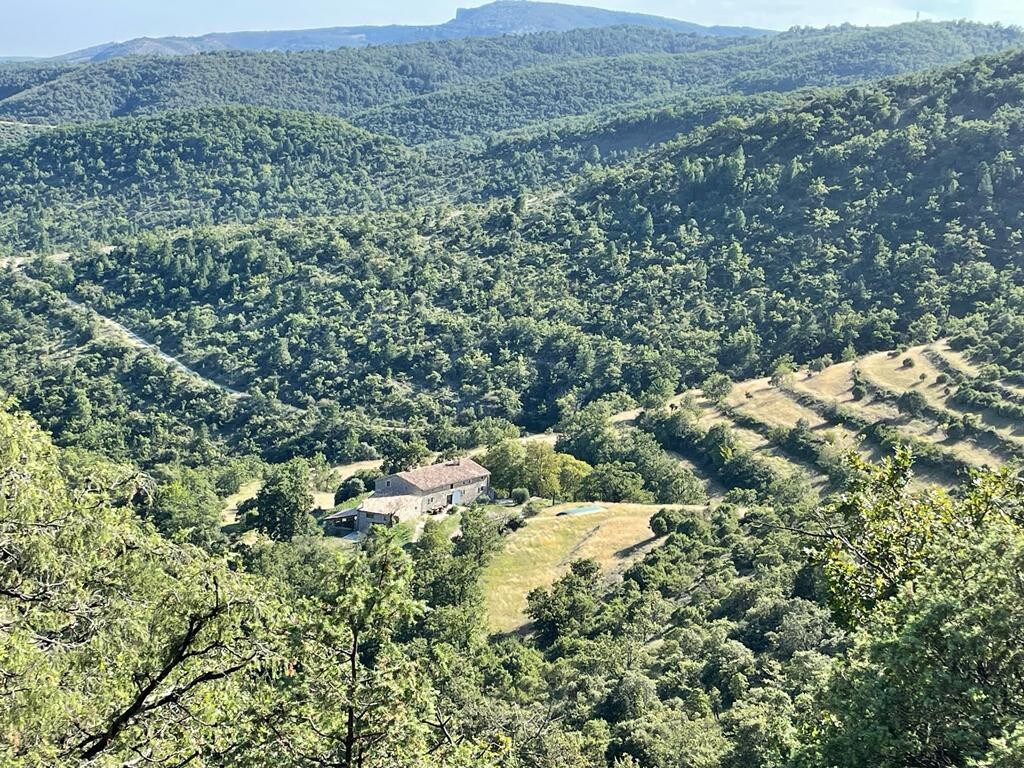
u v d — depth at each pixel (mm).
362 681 16672
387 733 16578
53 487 17953
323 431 144750
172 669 17688
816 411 114125
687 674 48625
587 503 94688
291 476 96750
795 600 52625
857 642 20000
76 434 140875
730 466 105312
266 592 18594
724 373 144500
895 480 24641
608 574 73938
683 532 78938
